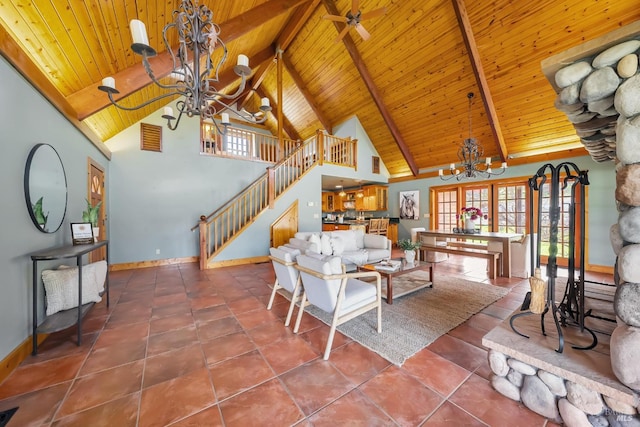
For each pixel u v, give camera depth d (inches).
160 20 115.3
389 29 197.3
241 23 152.6
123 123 191.3
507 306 117.4
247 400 60.0
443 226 284.8
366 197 340.8
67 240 117.0
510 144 220.7
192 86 90.4
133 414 55.9
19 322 77.2
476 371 70.7
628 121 45.4
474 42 167.0
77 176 130.5
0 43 68.9
